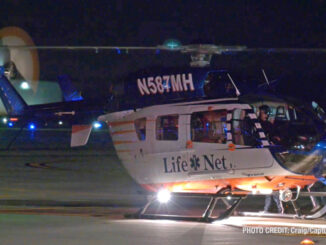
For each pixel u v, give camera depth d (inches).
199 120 1576.0
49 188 2348.7
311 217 1560.0
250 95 1533.0
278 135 1499.8
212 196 1551.4
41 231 1381.6
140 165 1692.9
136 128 1686.8
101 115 1808.6
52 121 2089.1
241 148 1510.8
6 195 2159.2
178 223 1514.5
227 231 1379.2
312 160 1480.1
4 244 1221.1
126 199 2058.3
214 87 1587.1
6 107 2340.1
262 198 2068.2
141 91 1672.0
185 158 1592.0
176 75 1615.4
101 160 3499.0
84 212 1748.3
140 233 1350.9
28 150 4222.4
